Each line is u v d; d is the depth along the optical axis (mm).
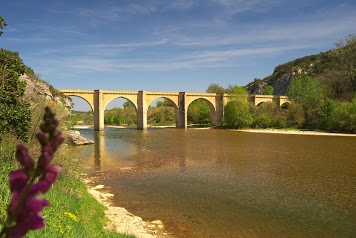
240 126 82688
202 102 111750
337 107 68562
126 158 32406
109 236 10898
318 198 18031
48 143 1326
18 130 14562
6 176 10305
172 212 15742
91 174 24672
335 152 35781
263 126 80562
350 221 14523
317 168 26359
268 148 39906
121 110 140000
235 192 19375
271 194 18922
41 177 1268
